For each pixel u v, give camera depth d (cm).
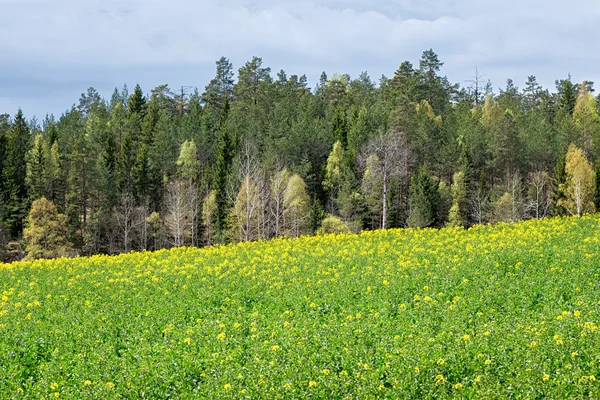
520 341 1415
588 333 1402
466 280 2205
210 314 2116
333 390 1273
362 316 1916
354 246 3331
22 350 1816
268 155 7812
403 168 7881
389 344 1545
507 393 1188
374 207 6788
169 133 9800
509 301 1900
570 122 8669
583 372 1221
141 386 1404
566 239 2823
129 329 1995
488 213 6731
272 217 6838
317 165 8675
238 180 7075
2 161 9106
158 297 2419
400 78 11569
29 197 8012
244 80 13088
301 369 1398
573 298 1867
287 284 2469
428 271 2441
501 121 8681
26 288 2830
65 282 2903
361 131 8669
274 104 11250
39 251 6581
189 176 8319
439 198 7275
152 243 7662
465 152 7481
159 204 8450
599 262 2266
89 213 8406
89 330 1981
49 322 2117
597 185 6756
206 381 1402
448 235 3562
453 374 1313
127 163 8819
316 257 3047
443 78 13812
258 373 1394
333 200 7144
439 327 1714
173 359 1581
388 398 1240
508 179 8300
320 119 10288
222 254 3484
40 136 9169
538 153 8262
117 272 3142
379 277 2384
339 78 16075
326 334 1691
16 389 1492
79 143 8906
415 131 8444
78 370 1571
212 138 9606
